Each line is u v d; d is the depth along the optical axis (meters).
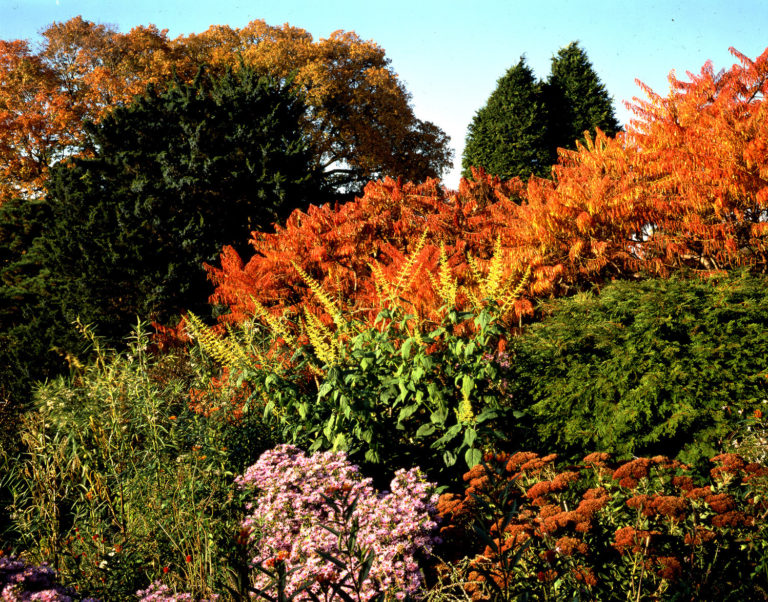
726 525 2.58
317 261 8.23
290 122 14.16
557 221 7.46
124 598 3.42
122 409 5.09
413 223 8.57
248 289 7.98
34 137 24.86
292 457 4.32
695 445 4.07
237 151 12.15
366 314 6.91
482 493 3.38
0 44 24.91
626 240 7.40
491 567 2.77
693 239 7.15
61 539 4.13
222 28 29.00
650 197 7.21
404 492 3.70
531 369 5.00
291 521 3.58
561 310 5.37
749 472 3.02
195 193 11.63
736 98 7.29
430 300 6.20
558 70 23.17
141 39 26.27
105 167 12.31
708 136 7.16
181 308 10.81
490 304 4.80
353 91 29.20
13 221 17.45
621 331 4.66
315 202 13.14
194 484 4.09
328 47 28.61
